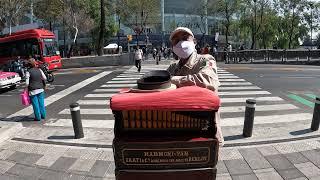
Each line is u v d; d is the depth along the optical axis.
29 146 8.16
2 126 9.27
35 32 25.80
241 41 68.25
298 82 17.75
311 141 7.92
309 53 31.52
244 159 6.88
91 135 8.84
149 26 60.12
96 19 48.88
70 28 47.38
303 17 50.03
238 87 16.30
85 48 63.91
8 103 14.37
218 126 3.52
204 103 3.12
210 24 73.69
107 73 24.12
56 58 27.00
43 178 6.34
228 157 7.00
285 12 50.09
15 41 26.23
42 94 11.02
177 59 4.04
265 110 11.35
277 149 7.41
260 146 7.62
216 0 51.31
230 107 11.80
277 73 22.06
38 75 10.85
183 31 3.63
